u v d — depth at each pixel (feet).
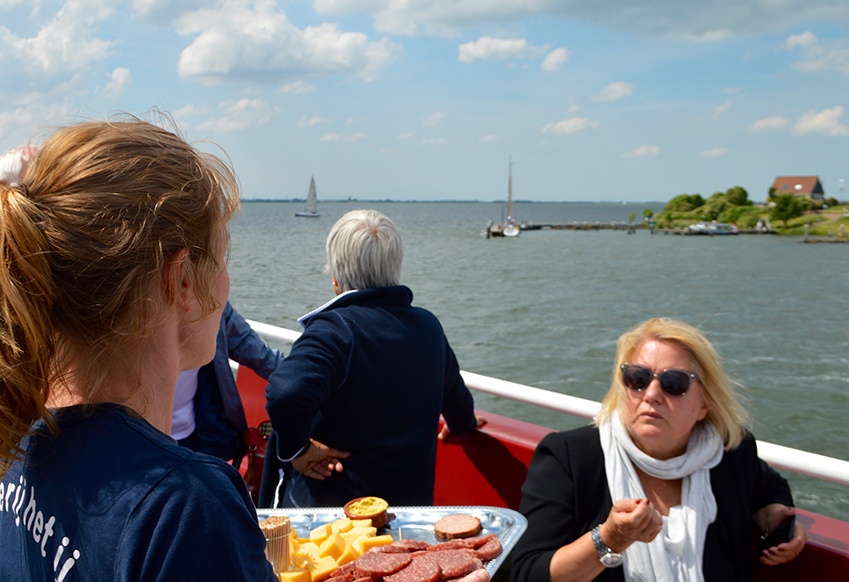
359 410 8.14
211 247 2.96
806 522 7.59
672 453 7.47
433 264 252.01
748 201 600.80
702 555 7.13
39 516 2.67
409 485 8.39
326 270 8.84
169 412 3.00
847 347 111.34
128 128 2.87
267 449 8.93
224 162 3.13
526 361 97.71
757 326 134.41
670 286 198.18
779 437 67.36
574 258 294.46
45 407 2.67
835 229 512.63
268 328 12.41
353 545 5.73
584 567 6.82
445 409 9.49
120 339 2.68
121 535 2.48
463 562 5.31
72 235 2.58
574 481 7.56
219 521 2.55
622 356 7.62
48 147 2.76
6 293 2.52
